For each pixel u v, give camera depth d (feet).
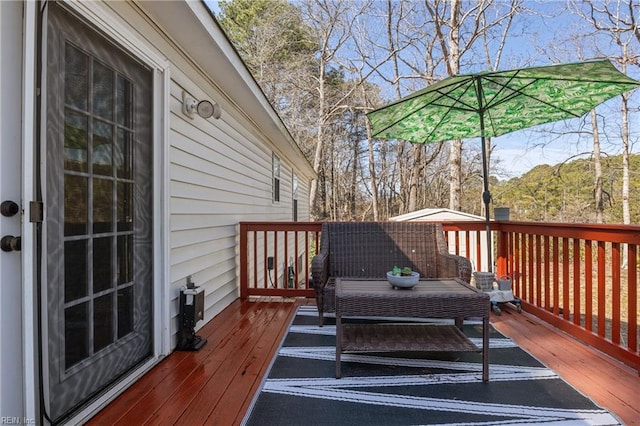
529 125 13.08
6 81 4.59
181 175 9.57
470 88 11.10
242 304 12.97
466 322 10.69
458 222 12.87
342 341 7.65
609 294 23.24
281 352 8.45
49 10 5.16
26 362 4.76
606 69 8.63
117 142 6.81
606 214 40.86
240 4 54.34
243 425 5.56
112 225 6.65
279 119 19.56
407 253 11.60
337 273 11.51
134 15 7.37
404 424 5.60
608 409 5.95
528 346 8.71
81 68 5.84
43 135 5.03
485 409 6.00
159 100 8.30
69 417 5.47
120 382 6.66
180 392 6.57
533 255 11.41
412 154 57.77
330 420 5.71
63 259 5.47
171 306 8.66
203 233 11.11
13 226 4.67
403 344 7.43
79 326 5.80
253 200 19.08
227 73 11.59
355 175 70.69
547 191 47.73
